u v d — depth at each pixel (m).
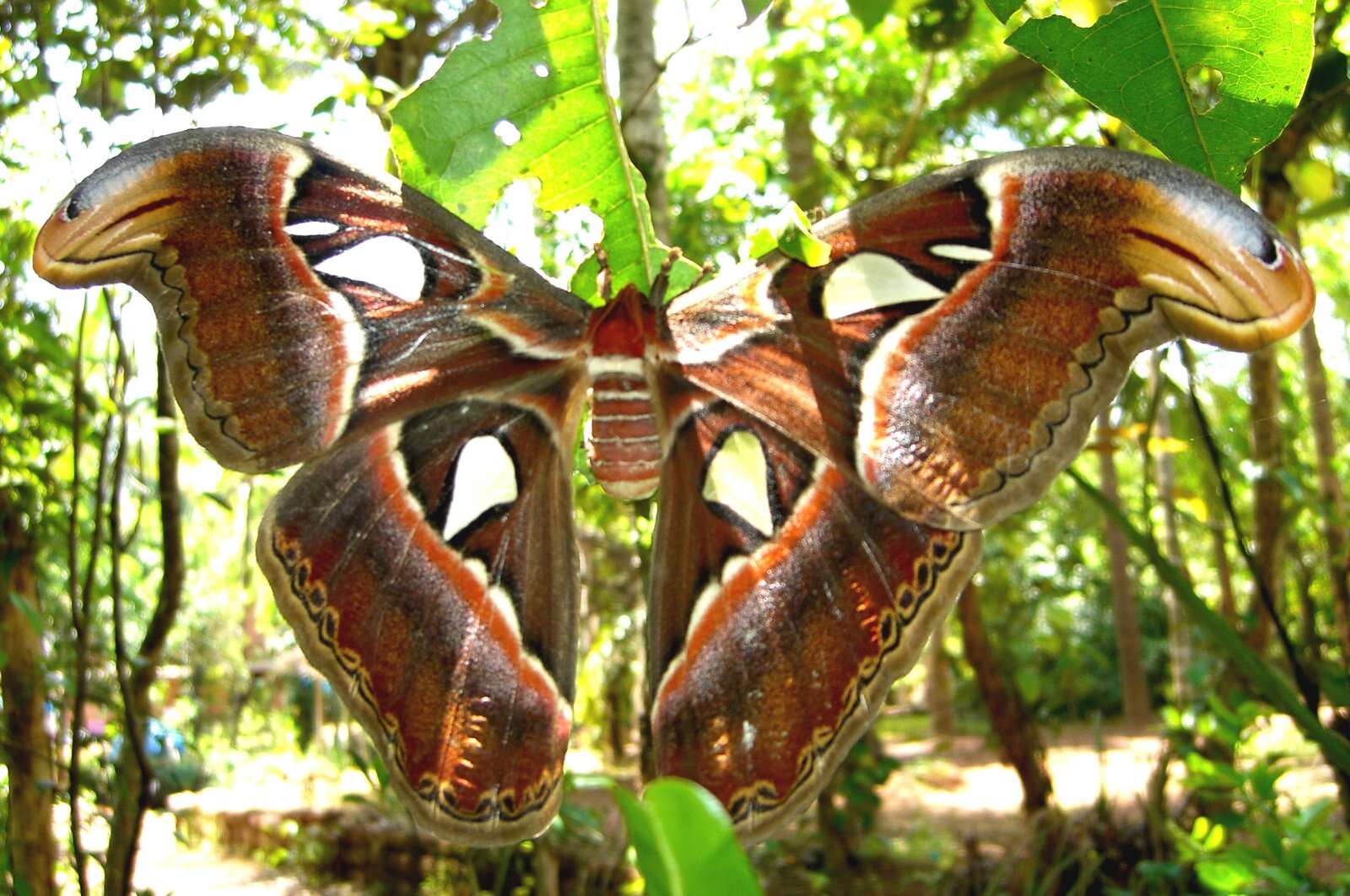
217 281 0.23
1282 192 0.44
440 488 0.25
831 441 0.23
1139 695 1.73
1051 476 0.21
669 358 0.25
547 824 0.24
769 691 0.24
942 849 1.03
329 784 1.42
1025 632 1.68
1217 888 0.39
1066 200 0.20
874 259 0.23
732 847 0.10
